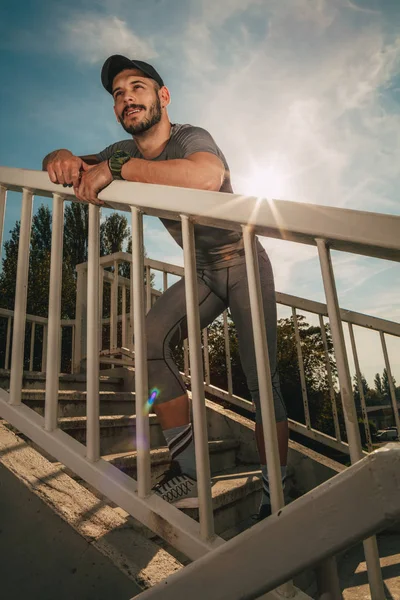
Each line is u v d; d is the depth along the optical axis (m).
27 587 0.96
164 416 1.17
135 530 1.03
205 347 3.03
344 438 6.17
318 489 0.58
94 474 1.02
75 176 1.16
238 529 1.60
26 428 1.16
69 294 15.82
